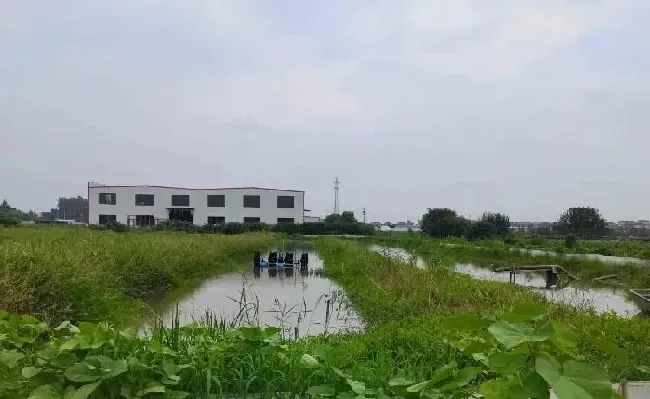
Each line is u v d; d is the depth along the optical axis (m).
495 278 19.56
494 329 2.01
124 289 11.20
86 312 8.62
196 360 3.69
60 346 3.06
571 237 36.50
